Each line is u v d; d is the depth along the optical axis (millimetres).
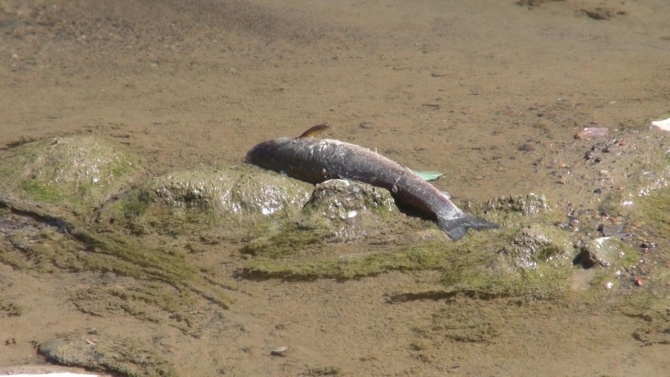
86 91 17641
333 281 10562
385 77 17828
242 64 19156
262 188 12078
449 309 9922
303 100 16516
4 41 20953
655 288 10000
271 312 10039
